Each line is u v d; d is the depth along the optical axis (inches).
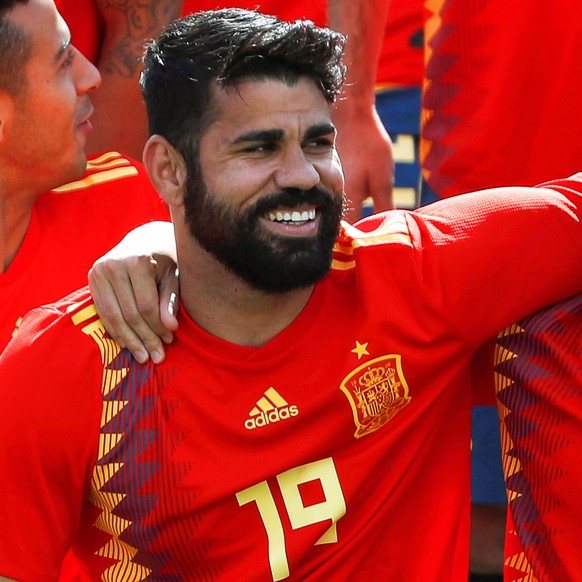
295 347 338.0
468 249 335.6
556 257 333.4
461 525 357.4
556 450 344.8
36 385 331.0
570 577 344.2
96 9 474.3
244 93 317.4
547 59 442.9
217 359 335.6
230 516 340.5
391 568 353.1
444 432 357.4
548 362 343.3
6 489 333.4
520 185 455.2
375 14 460.8
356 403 338.6
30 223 405.1
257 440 335.9
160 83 329.1
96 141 471.5
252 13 330.3
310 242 320.8
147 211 416.2
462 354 344.5
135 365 336.5
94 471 339.9
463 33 452.1
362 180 463.5
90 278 341.1
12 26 385.1
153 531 343.6
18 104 390.0
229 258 324.2
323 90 323.3
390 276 339.6
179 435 336.5
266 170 318.3
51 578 343.6
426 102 467.2
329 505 340.8
